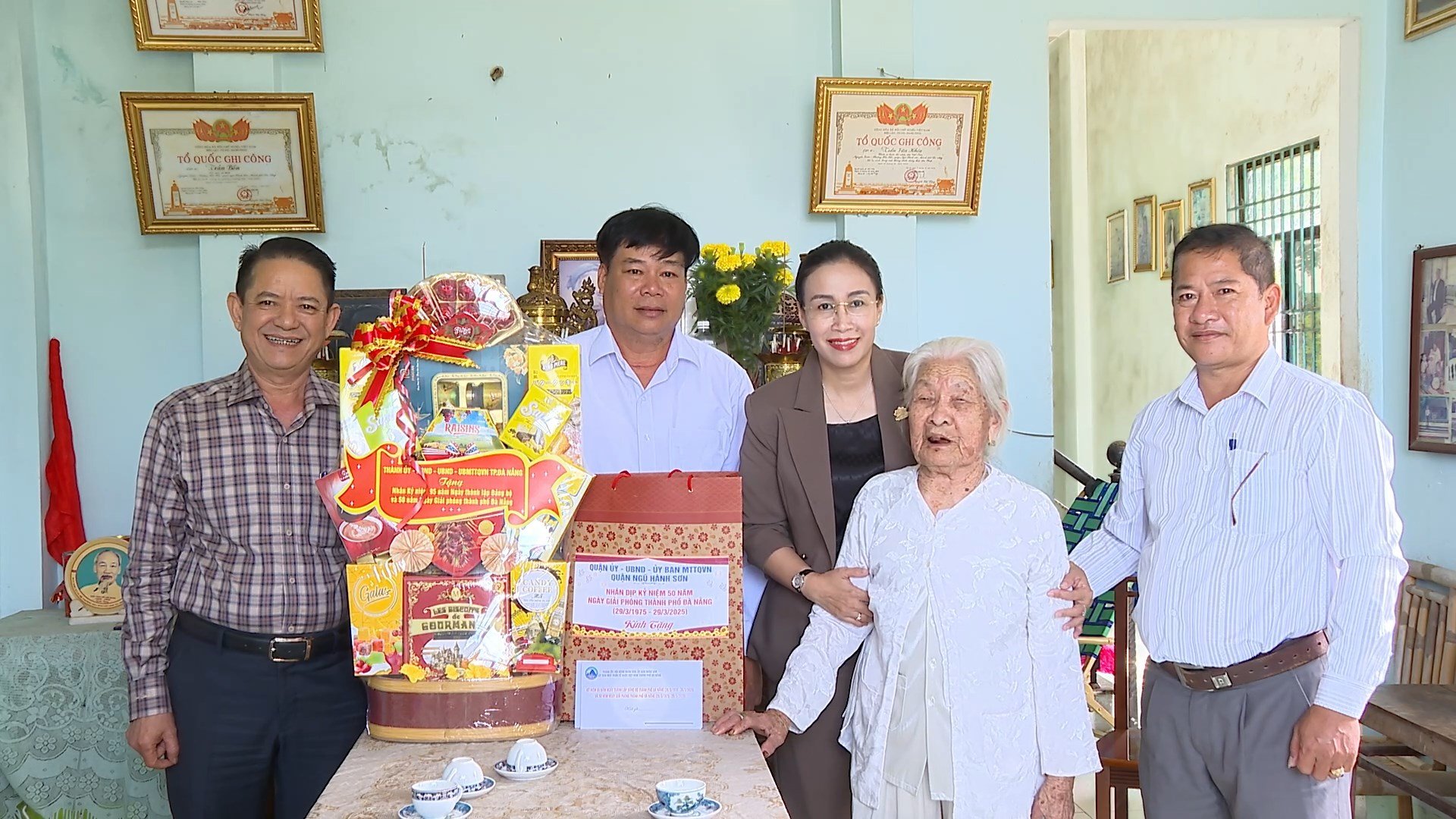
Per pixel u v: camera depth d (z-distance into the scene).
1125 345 6.69
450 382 1.63
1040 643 1.86
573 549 1.72
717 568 1.71
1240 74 5.39
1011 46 3.84
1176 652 2.06
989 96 3.69
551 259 3.64
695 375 2.38
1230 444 2.05
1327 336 4.65
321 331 2.19
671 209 3.75
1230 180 5.51
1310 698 1.95
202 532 2.15
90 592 3.18
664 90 3.75
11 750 2.96
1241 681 1.99
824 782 2.09
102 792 3.01
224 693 2.11
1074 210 7.14
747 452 2.23
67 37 3.56
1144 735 2.18
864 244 3.74
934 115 3.67
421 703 1.61
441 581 1.61
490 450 1.64
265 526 2.14
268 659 2.13
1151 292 6.32
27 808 2.94
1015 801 1.81
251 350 2.14
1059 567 1.89
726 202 3.77
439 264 3.68
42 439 3.51
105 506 3.61
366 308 3.54
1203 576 2.04
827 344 2.11
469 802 1.39
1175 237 6.06
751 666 2.24
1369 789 3.06
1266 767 1.97
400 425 1.61
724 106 3.76
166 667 2.17
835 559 2.12
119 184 3.59
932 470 1.88
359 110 3.64
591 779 1.48
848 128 3.66
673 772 1.51
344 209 3.65
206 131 3.45
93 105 3.57
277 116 3.46
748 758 1.56
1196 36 5.81
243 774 2.13
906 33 3.72
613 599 1.71
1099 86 7.14
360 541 1.59
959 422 1.83
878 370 2.19
